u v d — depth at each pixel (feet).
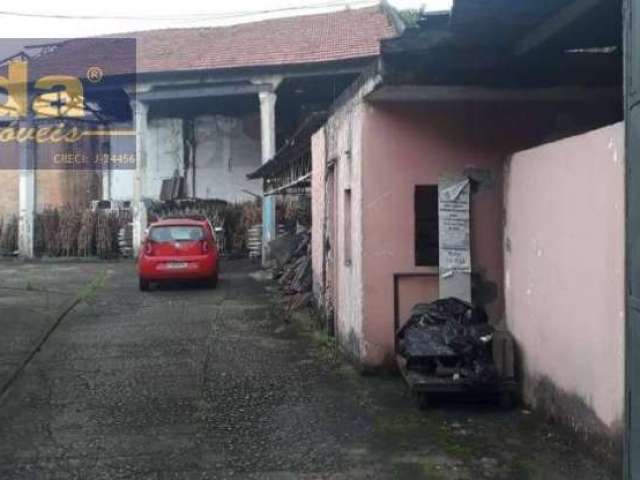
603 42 20.58
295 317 38.60
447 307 22.94
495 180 25.11
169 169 94.58
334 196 32.19
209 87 75.25
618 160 15.26
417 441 18.57
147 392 23.91
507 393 21.17
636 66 12.99
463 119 25.14
